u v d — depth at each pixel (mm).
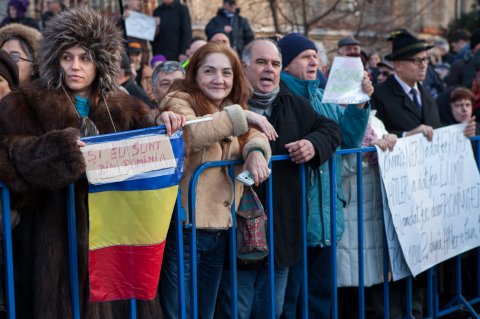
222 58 3908
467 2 20594
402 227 4879
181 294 3779
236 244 3963
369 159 4812
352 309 5293
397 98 5648
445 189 5211
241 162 3932
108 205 3438
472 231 5453
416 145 4992
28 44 4852
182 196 3834
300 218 4266
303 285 4305
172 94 3914
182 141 3596
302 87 4840
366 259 4848
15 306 3479
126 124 3631
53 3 8664
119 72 3645
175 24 9781
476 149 5520
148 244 3486
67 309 3443
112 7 9938
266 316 4324
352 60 4520
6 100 3383
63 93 3500
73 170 3191
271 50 4301
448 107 6250
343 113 4883
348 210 4801
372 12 12875
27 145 3205
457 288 5492
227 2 9758
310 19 11562
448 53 13070
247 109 4086
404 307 5297
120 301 3678
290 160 4230
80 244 3527
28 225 3457
